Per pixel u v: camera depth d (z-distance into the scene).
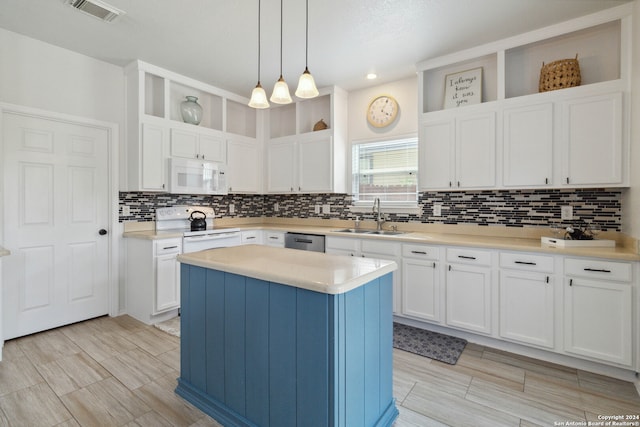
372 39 2.75
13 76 2.67
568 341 2.25
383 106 3.74
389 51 2.96
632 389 2.01
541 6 2.28
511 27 2.56
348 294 1.41
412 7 2.30
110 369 2.26
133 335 2.83
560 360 2.33
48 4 2.28
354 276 1.43
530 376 2.17
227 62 3.24
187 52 3.03
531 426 1.69
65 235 3.00
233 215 4.58
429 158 3.12
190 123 3.76
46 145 2.87
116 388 2.03
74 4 2.28
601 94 2.34
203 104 4.12
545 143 2.55
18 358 2.40
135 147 3.26
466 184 2.92
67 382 2.09
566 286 2.25
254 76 3.60
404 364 2.34
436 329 2.91
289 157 4.30
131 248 3.30
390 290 1.79
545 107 2.55
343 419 1.39
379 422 1.64
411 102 3.60
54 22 2.52
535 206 2.86
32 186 2.79
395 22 2.49
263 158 4.61
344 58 3.11
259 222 4.93
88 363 2.33
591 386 2.05
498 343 2.59
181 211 3.89
